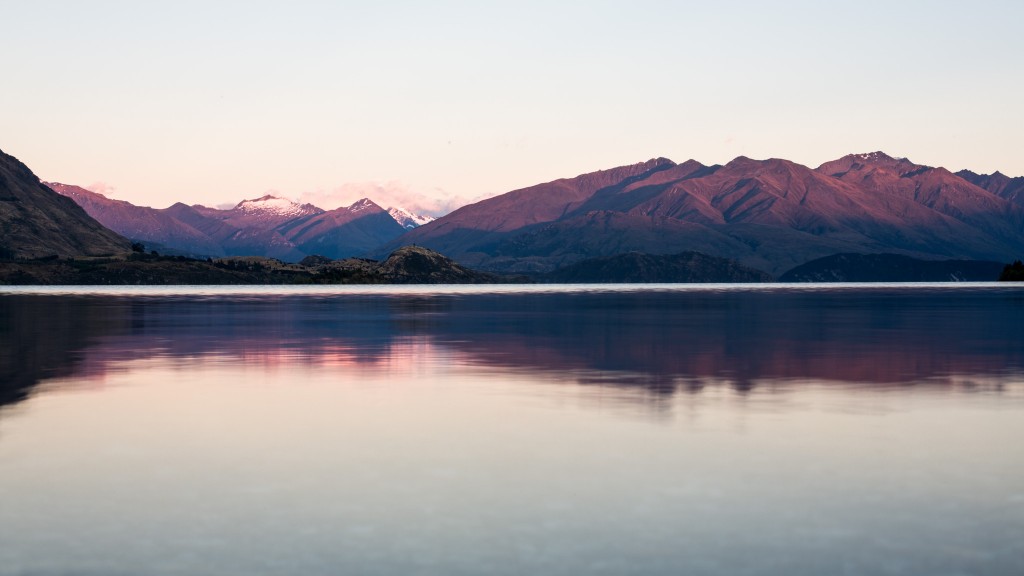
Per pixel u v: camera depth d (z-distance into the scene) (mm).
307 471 19422
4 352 45500
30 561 13898
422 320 78750
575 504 16891
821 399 29266
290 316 85000
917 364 40094
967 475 18969
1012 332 62125
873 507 16688
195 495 17484
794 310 102375
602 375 36062
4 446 21859
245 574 13359
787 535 15086
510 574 13359
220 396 30141
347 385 33062
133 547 14500
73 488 17969
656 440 22578
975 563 13789
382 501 17109
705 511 16438
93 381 33906
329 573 13398
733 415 26234
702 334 60438
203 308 103875
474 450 21500
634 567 13633
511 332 62188
